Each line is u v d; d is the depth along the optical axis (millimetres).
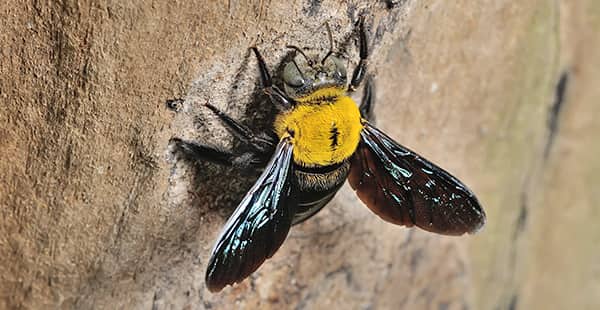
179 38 239
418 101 273
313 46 246
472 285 306
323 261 276
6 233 253
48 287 257
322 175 244
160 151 246
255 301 270
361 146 250
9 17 240
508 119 293
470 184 296
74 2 237
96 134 244
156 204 250
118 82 241
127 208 250
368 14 248
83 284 257
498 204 304
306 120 241
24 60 242
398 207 251
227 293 266
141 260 256
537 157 310
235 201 255
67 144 246
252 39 241
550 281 338
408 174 250
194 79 241
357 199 272
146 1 236
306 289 275
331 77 241
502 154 298
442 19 263
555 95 307
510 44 280
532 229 324
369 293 285
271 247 241
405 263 290
